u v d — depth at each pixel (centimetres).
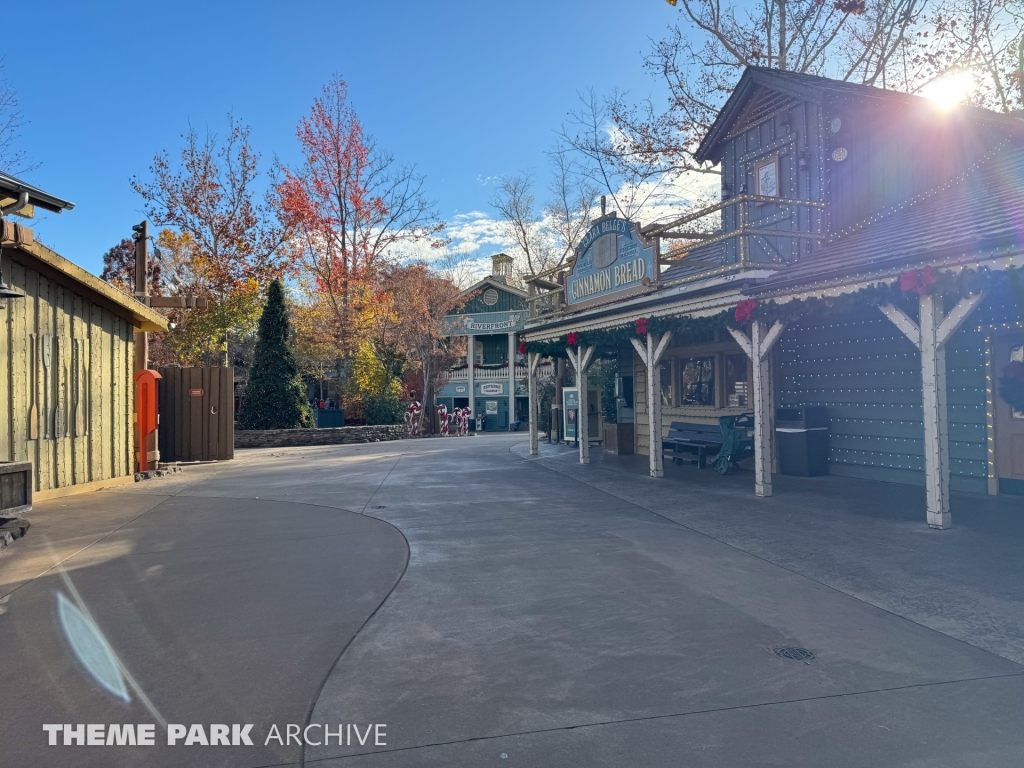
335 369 3369
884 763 281
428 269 3106
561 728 314
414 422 2591
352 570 590
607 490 1025
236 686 363
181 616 474
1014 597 478
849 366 1051
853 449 1046
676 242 2461
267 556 642
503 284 4016
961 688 347
